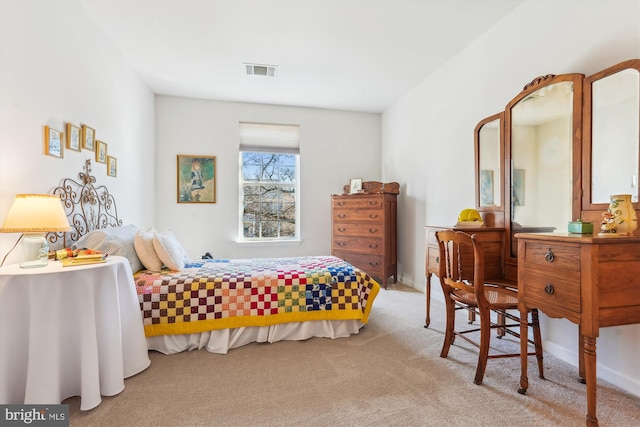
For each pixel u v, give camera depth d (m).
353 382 1.74
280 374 1.83
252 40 2.84
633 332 1.63
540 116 2.13
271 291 2.28
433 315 2.89
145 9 2.39
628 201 1.47
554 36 2.09
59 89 2.07
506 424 1.39
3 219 1.63
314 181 4.77
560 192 2.00
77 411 1.46
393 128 4.56
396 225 4.25
